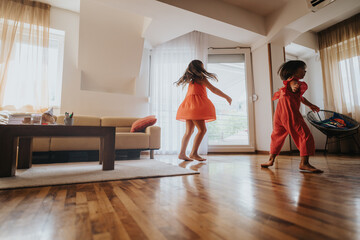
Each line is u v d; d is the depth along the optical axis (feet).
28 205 2.48
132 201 2.62
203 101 7.44
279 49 11.73
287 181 3.88
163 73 12.51
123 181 4.00
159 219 1.99
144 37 11.25
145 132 9.38
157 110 12.31
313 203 2.48
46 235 1.65
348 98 11.96
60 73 10.99
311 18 9.42
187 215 2.10
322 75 13.24
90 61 10.86
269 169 5.52
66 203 2.56
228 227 1.80
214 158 9.03
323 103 13.42
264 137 11.58
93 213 2.18
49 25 10.28
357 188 3.26
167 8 8.78
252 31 10.77
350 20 11.87
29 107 9.71
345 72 12.10
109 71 11.48
